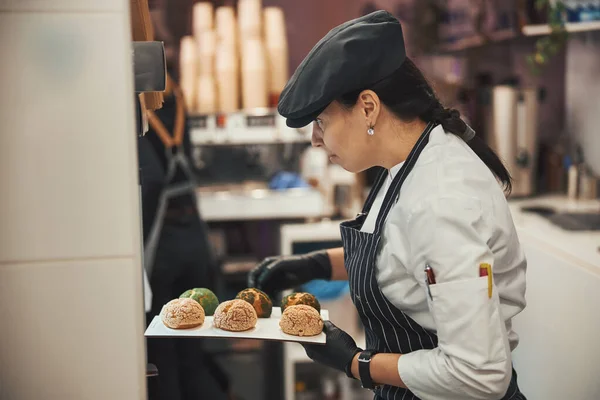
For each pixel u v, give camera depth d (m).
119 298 0.96
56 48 0.90
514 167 3.29
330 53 1.21
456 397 1.13
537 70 3.19
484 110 3.31
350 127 1.27
